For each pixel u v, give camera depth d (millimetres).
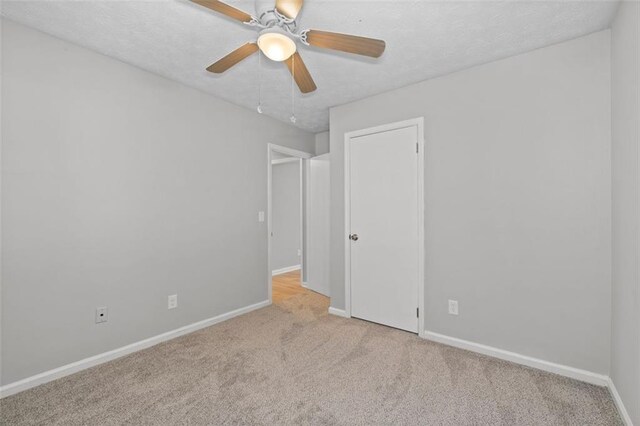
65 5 1727
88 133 2207
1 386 1838
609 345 1921
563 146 2074
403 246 2834
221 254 3139
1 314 1844
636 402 1450
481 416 1664
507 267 2285
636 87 1471
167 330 2676
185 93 2820
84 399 1821
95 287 2236
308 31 1516
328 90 2896
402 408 1736
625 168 1638
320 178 4211
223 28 1947
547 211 2131
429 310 2662
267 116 3693
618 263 1759
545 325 2137
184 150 2816
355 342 2600
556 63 2100
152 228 2578
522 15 1798
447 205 2566
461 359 2297
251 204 3471
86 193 2195
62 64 2082
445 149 2578
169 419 1651
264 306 3604
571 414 1674
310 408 1743
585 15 1800
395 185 2879
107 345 2297
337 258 3312
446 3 1690
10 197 1875
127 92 2418
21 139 1914
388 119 2914
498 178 2326
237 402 1796
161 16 1828
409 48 2154
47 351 2010
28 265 1939
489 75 2367
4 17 1848
